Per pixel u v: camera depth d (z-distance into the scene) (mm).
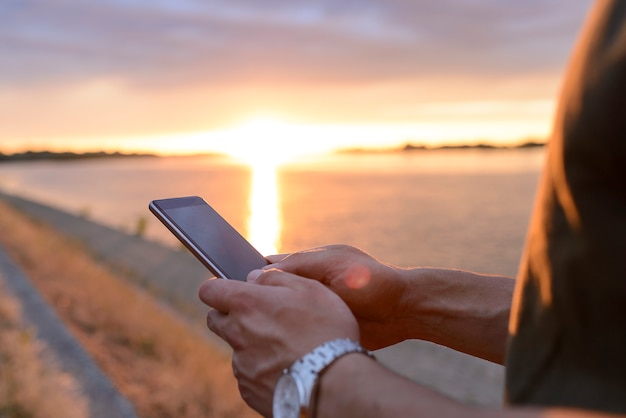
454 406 658
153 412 8820
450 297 1250
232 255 1341
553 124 652
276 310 896
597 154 574
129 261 36719
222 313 988
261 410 890
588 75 584
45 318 12531
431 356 19062
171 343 12539
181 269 34781
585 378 623
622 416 557
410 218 97125
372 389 728
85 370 9656
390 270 1247
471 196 144125
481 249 65188
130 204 131625
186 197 1451
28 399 7391
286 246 64125
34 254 22531
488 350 1216
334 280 1242
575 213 604
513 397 693
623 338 594
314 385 784
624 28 561
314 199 144750
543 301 663
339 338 835
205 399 9547
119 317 14008
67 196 158375
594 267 594
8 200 89812
